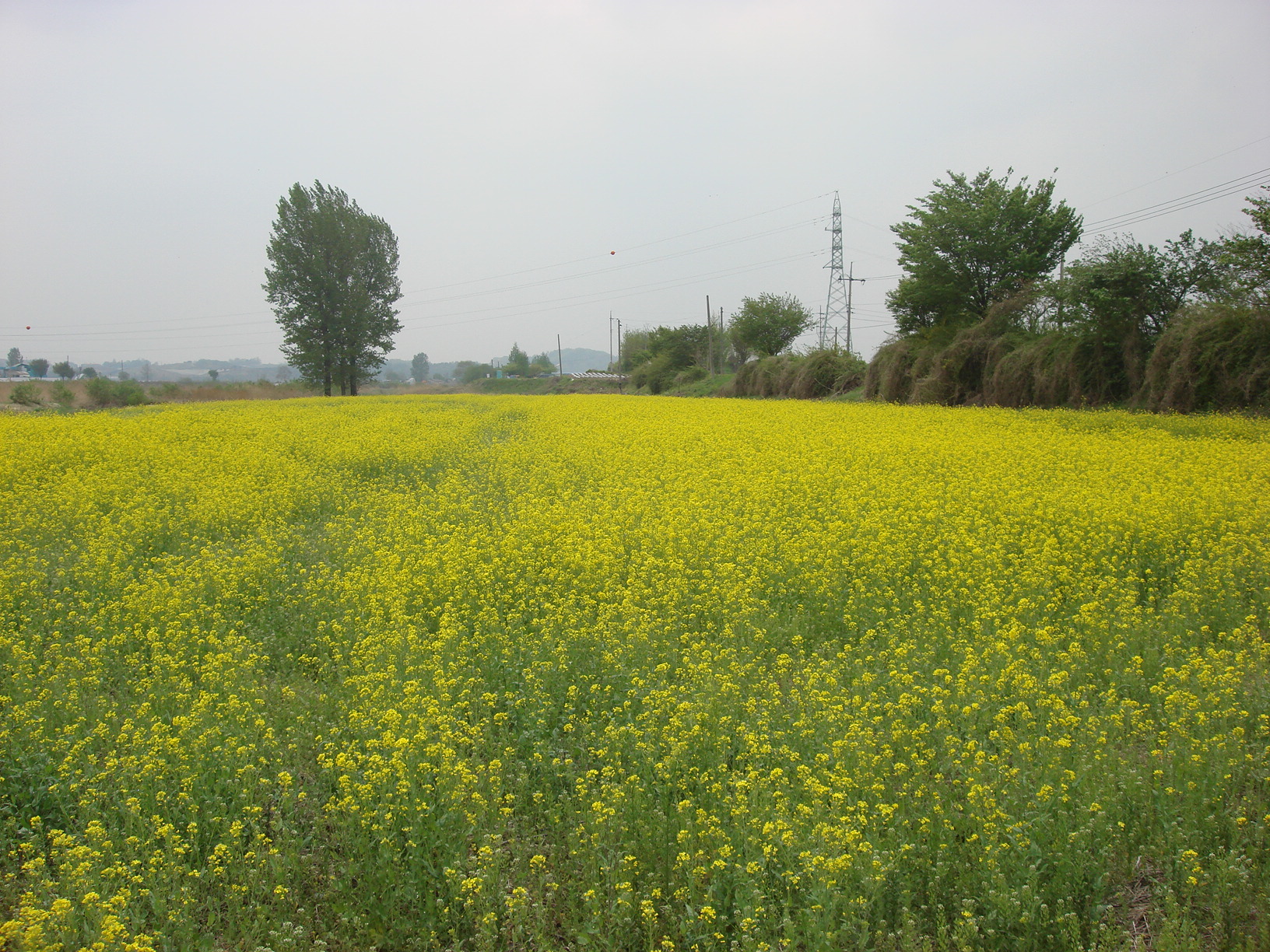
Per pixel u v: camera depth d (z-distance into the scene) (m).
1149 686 6.30
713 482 14.38
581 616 7.87
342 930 4.19
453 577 8.97
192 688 6.59
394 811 4.64
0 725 5.81
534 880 4.48
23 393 43.53
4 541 10.63
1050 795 4.55
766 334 65.81
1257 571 8.32
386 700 6.06
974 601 8.16
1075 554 9.39
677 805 4.77
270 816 5.09
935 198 39.62
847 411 29.48
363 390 100.50
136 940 3.86
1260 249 23.53
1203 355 23.92
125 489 14.02
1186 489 12.20
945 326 39.47
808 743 5.55
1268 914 3.86
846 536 10.41
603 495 13.60
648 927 4.04
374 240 68.38
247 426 24.05
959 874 4.20
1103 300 27.73
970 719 5.67
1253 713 5.64
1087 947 3.88
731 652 6.99
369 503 13.65
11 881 4.51
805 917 3.92
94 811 4.96
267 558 9.84
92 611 8.52
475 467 17.27
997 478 13.91
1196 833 4.37
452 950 4.02
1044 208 38.00
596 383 86.62
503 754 5.52
